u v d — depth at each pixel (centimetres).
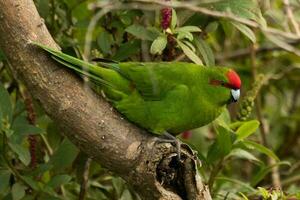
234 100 822
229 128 838
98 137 693
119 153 698
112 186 909
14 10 672
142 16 849
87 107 689
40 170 815
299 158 1209
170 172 705
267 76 1135
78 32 903
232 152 855
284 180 1124
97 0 855
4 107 783
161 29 814
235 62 1185
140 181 705
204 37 875
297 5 916
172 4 683
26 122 807
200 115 809
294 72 1191
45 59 682
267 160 1086
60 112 686
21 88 890
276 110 1180
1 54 784
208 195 720
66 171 896
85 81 709
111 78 756
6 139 790
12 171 807
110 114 702
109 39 867
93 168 882
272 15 897
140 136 707
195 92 794
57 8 892
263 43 1163
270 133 1172
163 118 777
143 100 764
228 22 859
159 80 783
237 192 879
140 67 770
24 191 804
